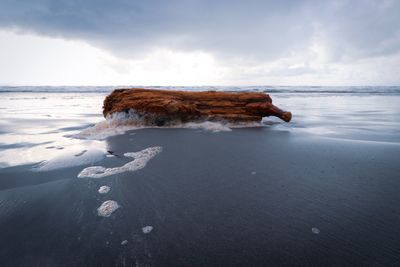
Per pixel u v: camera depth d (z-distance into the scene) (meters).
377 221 2.70
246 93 10.85
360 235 2.45
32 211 2.93
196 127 9.32
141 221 2.72
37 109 16.69
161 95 9.69
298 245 2.30
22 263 2.09
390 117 12.70
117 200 3.22
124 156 5.29
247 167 4.58
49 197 3.30
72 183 3.77
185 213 2.89
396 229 2.54
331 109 17.06
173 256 2.17
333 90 55.44
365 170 4.38
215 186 3.68
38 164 4.66
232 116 10.04
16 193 3.41
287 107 18.64
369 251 2.21
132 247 2.28
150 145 6.35
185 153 5.58
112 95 9.85
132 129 8.80
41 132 8.28
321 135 7.98
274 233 2.49
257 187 3.63
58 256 2.17
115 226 2.62
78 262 2.09
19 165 4.59
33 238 2.42
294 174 4.19
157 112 9.19
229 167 4.58
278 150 5.88
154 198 3.28
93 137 7.34
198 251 2.23
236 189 3.57
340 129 9.18
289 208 3.00
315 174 4.18
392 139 7.22
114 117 9.01
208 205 3.08
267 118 13.02
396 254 2.17
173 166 4.63
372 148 6.04
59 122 10.81
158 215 2.84
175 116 9.36
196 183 3.80
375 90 54.81
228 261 2.11
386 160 4.99
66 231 2.53
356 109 16.97
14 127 9.32
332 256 2.15
